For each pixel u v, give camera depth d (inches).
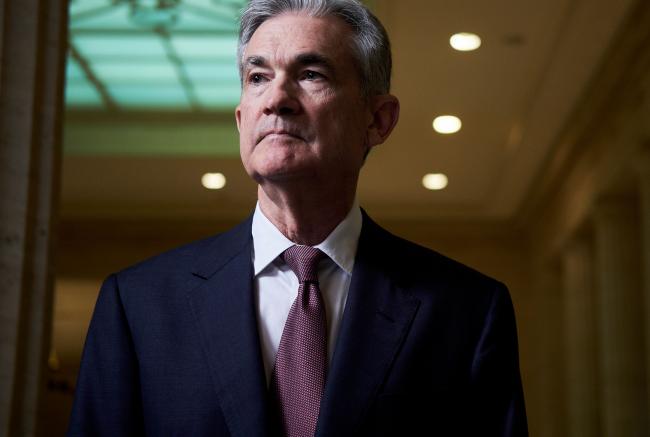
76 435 100.2
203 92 611.5
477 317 104.3
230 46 532.7
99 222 808.3
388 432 97.1
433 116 583.2
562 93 529.7
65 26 238.7
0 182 220.7
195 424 97.1
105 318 104.2
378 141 112.0
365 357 99.3
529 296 805.9
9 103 223.9
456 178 710.5
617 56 463.8
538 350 776.9
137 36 522.6
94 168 695.1
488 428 102.8
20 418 215.6
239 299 102.0
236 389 97.0
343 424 95.8
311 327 100.3
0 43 224.4
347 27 105.7
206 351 99.6
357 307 102.0
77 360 794.2
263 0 105.8
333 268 105.1
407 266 107.3
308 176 100.5
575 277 673.6
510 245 812.6
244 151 104.0
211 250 108.0
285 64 102.0
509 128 601.0
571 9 435.5
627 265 572.1
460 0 437.4
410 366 99.9
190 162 677.9
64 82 237.9
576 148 602.5
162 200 776.3
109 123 657.0
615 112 512.7
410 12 449.4
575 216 633.6
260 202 107.3
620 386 567.2
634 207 573.6
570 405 677.3
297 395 97.7
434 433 99.1
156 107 639.1
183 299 103.4
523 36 468.1
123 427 99.9
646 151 477.4
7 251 219.1
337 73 103.2
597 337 665.0
